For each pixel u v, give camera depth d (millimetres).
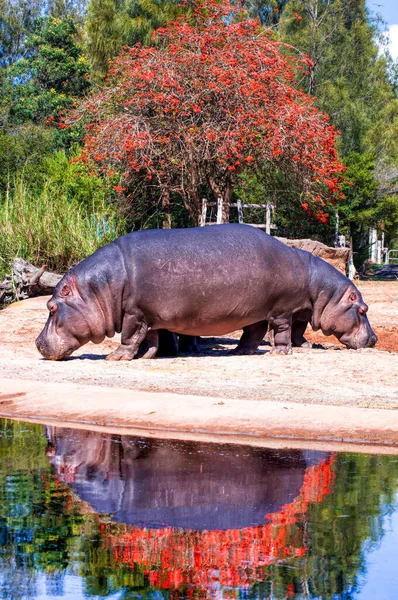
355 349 13766
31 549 4395
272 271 12906
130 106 25500
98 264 12391
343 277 13867
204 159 24594
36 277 19422
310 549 4457
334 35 43031
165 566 4164
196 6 31422
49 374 11016
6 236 21344
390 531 4746
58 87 41094
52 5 61438
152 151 23922
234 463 6477
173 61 24859
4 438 7410
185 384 10266
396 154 44906
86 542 4516
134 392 9367
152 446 7090
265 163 25969
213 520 4930
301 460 6613
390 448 7164
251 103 24250
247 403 8734
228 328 12898
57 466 6297
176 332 12844
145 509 5152
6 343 14305
